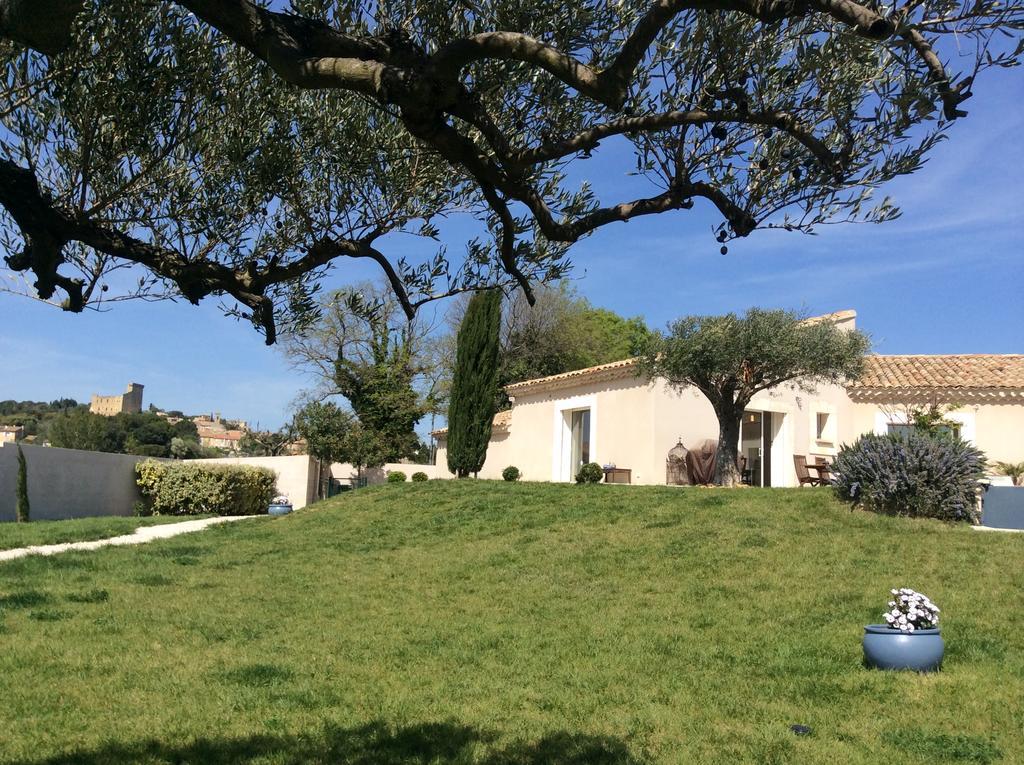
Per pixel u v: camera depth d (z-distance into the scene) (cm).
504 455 2553
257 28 294
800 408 1969
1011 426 2003
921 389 2091
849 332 1614
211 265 380
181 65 378
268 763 495
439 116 306
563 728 570
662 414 1920
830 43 336
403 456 3506
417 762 497
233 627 891
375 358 3319
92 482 2345
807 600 969
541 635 859
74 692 638
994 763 504
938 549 1136
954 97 297
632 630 876
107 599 1042
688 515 1410
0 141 382
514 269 390
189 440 5734
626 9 370
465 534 1509
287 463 2825
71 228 354
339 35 305
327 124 412
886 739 548
